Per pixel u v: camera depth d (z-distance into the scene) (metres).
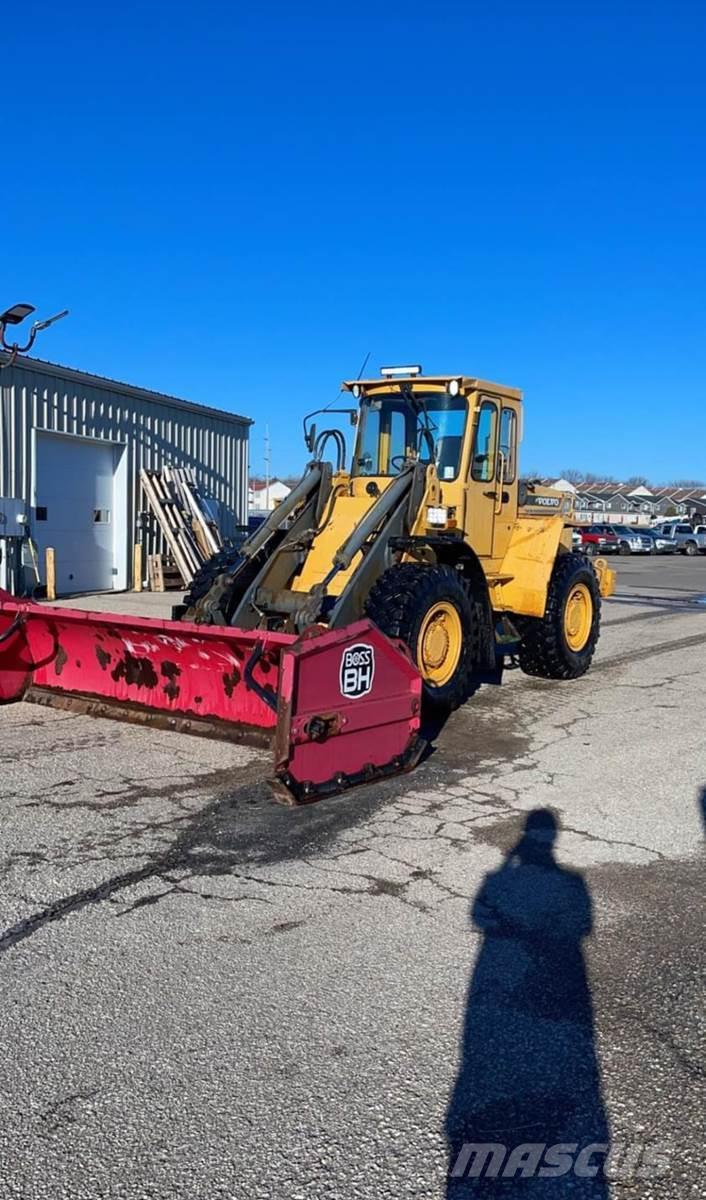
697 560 40.47
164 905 4.21
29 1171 2.59
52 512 16.55
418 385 8.27
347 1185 2.57
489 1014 3.40
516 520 9.02
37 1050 3.13
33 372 15.62
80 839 4.96
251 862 4.71
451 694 7.26
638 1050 3.21
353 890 4.42
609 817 5.54
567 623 9.60
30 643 7.39
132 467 18.11
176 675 6.54
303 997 3.49
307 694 5.18
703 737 7.50
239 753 6.62
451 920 4.14
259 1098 2.91
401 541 7.21
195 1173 2.60
